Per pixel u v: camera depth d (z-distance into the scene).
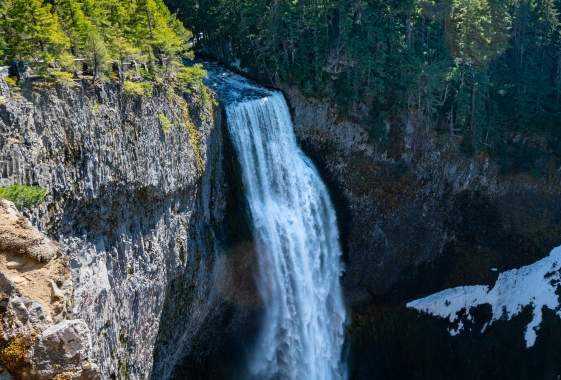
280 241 53.47
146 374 35.16
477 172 60.19
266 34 57.81
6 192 22.14
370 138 57.72
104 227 30.45
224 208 49.25
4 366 14.98
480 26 58.41
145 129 34.34
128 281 32.09
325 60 57.56
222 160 49.41
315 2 57.44
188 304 42.34
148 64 39.69
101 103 30.61
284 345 55.34
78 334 15.92
